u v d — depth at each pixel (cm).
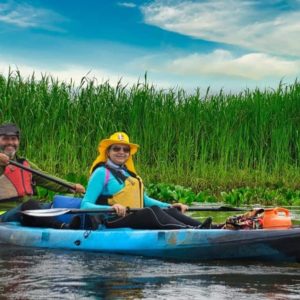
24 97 1429
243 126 1527
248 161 1505
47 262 575
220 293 459
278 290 468
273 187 1364
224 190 1320
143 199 701
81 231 652
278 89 1608
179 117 1502
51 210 660
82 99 1484
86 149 1407
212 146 1470
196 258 589
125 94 1513
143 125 1465
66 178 1164
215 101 1552
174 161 1458
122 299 441
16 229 691
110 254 617
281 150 1492
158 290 468
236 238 574
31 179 782
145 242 611
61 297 445
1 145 760
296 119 1567
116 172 670
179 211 666
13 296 448
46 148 1377
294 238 555
